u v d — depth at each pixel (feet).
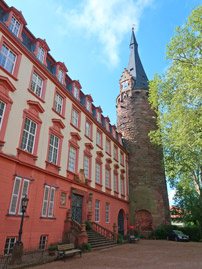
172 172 83.30
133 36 148.46
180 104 57.11
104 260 33.32
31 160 41.63
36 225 39.65
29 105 43.47
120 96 118.21
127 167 101.24
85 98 71.26
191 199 95.91
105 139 82.58
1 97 36.24
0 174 33.65
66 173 52.85
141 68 129.49
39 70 48.57
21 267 26.50
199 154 63.72
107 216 73.67
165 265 29.53
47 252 38.42
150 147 102.17
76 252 38.86
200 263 31.09
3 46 39.42
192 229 83.97
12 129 37.81
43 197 43.04
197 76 50.67
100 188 71.10
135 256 37.96
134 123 107.45
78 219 55.57
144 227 89.15
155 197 92.68
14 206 35.58
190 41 57.00
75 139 59.98
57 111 53.16
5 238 32.58
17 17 43.75
